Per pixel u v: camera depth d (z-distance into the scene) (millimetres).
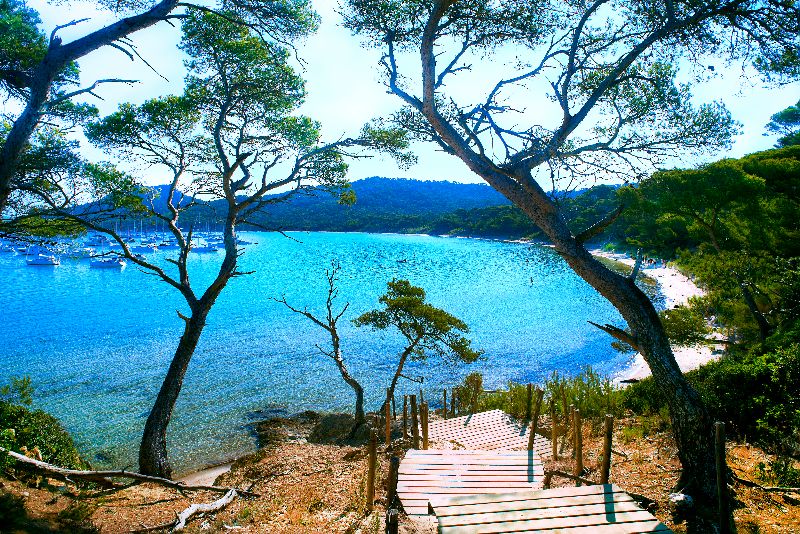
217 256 119562
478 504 5852
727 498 5965
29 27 8133
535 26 8773
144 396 25844
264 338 40062
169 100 13586
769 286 18844
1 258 107000
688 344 22953
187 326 13062
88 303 56125
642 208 21641
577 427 9164
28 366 31156
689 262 25078
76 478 8117
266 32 8078
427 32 8273
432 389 27375
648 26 8562
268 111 14586
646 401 14352
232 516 7809
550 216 8305
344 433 18781
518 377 29328
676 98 8359
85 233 11719
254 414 23531
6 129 8102
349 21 9492
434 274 83312
